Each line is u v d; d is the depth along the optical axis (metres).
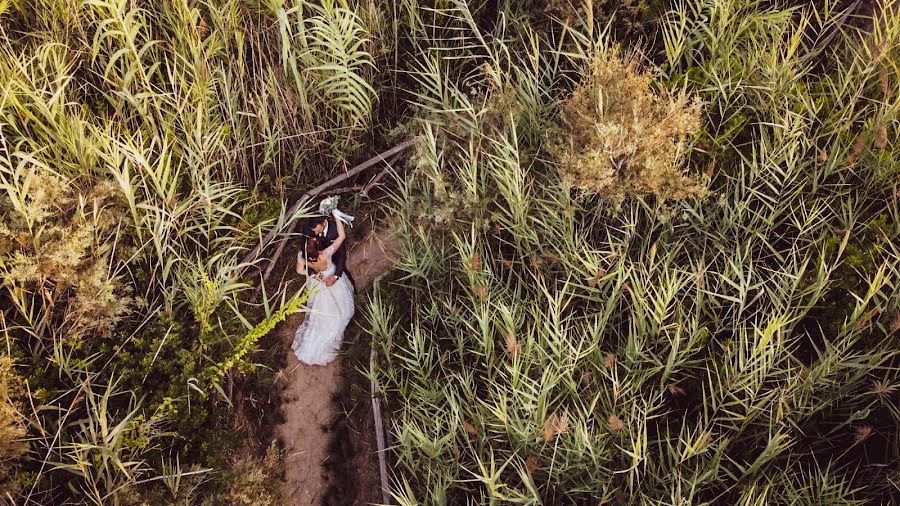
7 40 6.24
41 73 6.45
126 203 6.35
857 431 5.54
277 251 7.23
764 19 6.86
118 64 6.80
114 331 6.30
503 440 5.90
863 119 6.68
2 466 5.27
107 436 5.35
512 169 6.50
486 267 6.40
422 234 6.77
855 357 5.43
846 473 5.50
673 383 6.04
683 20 6.73
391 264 7.55
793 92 6.79
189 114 6.61
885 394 5.56
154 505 5.71
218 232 7.02
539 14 7.71
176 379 6.26
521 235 6.49
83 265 5.86
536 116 6.98
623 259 5.94
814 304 5.98
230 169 7.01
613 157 6.28
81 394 5.96
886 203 6.32
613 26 7.57
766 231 6.38
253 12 7.05
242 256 7.14
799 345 6.04
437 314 6.66
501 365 6.36
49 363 5.92
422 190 7.26
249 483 6.17
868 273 5.96
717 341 6.01
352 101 7.36
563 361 5.75
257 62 7.20
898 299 5.61
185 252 6.69
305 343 7.21
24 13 6.59
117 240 6.28
